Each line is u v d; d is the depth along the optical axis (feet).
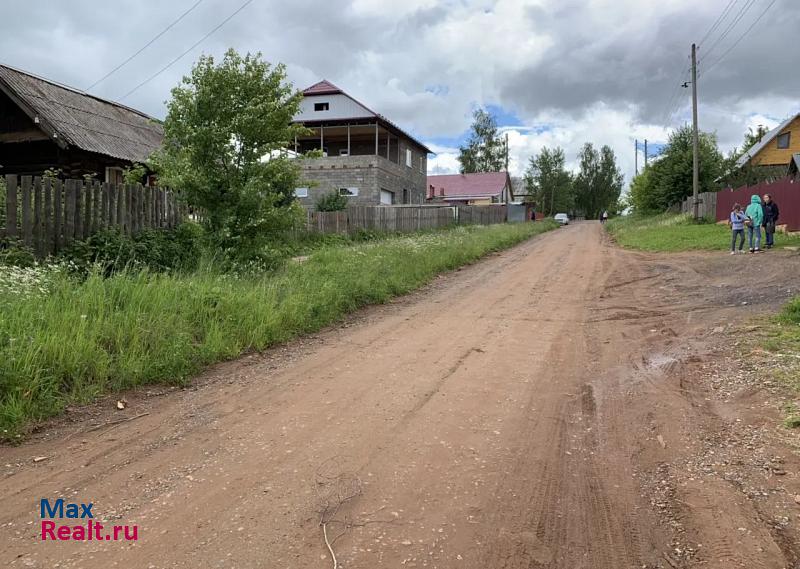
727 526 9.93
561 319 28.91
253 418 15.21
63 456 12.91
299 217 36.45
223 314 23.16
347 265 38.70
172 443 13.61
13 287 19.97
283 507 10.61
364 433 14.14
